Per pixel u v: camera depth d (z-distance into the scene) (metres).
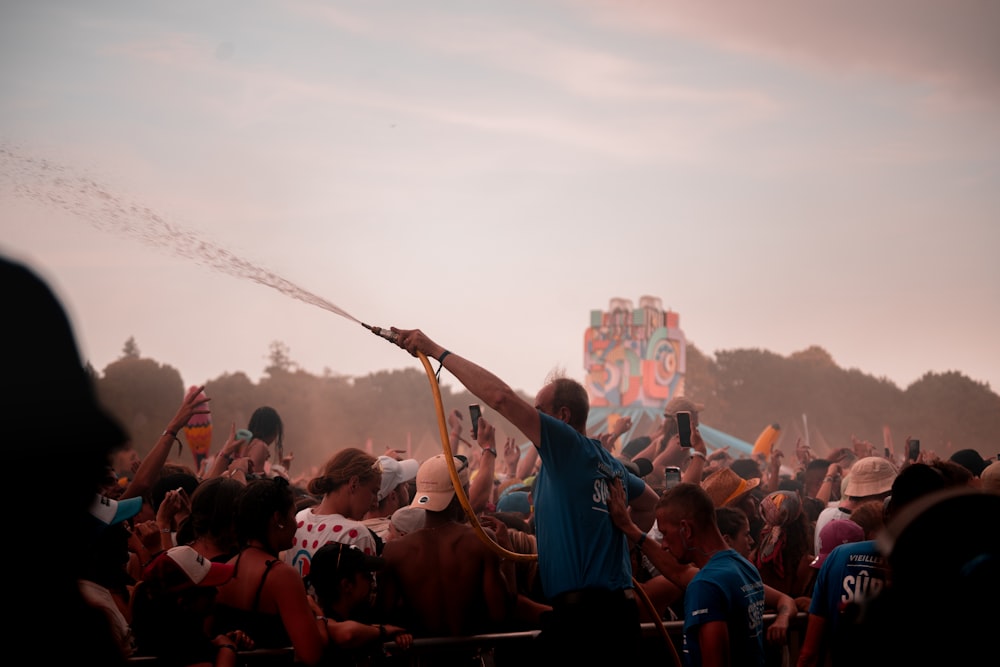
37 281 1.03
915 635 1.89
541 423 4.54
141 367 45.94
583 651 4.45
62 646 1.11
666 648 5.69
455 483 4.56
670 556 4.73
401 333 4.57
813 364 113.81
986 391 108.19
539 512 4.75
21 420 0.99
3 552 1.04
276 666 4.29
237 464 7.02
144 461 5.35
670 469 6.44
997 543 1.95
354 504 5.30
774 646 5.71
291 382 80.00
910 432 107.06
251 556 4.37
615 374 50.34
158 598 4.13
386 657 4.65
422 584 5.01
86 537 1.16
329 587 4.73
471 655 4.95
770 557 6.30
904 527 2.03
